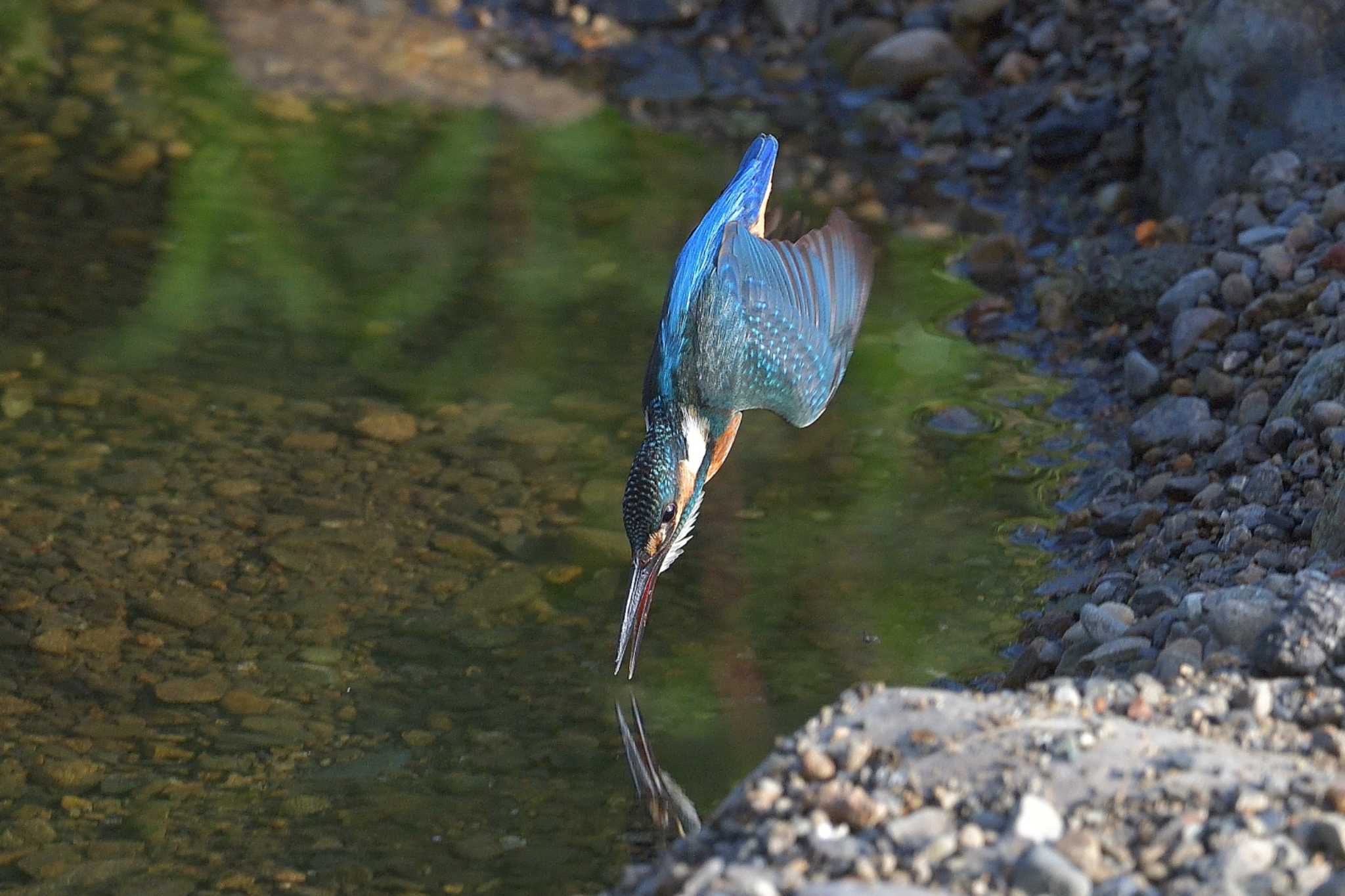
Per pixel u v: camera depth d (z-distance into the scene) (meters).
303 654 9.70
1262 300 11.86
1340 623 7.36
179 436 11.73
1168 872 6.11
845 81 17.50
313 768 8.76
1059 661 9.12
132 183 15.07
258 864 8.00
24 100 16.33
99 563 10.42
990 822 6.39
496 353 12.86
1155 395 12.05
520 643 9.84
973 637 9.86
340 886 7.84
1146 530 10.43
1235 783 6.48
